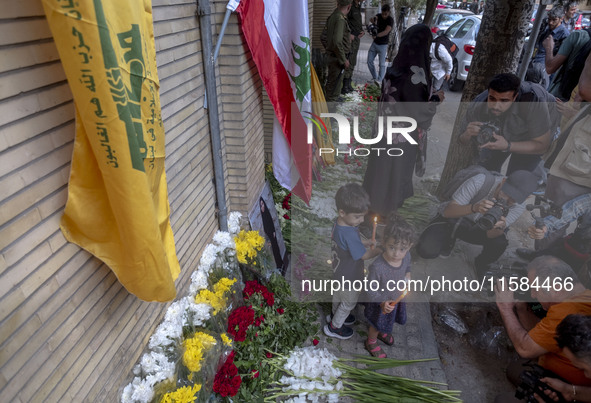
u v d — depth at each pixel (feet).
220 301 8.07
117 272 5.04
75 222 4.56
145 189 4.50
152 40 5.08
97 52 3.76
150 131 4.99
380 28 26.48
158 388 6.15
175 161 7.03
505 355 9.02
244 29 8.16
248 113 9.45
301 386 7.93
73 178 4.39
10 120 3.69
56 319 4.52
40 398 4.34
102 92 3.90
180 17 6.82
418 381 8.25
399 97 7.54
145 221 4.56
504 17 10.62
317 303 9.99
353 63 23.43
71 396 4.87
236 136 9.18
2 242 3.73
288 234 12.28
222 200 9.13
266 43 8.46
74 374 4.89
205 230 8.74
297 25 8.36
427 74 7.85
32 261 4.12
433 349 9.10
